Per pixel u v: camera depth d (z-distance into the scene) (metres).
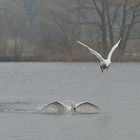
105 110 32.78
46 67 63.41
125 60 68.31
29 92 41.94
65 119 29.81
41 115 31.00
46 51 68.19
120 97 38.94
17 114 31.25
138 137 25.81
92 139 25.33
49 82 49.78
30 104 34.94
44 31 70.31
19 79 51.91
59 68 62.50
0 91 42.50
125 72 59.72
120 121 29.42
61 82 50.03
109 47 70.88
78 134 26.36
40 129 27.39
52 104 32.09
